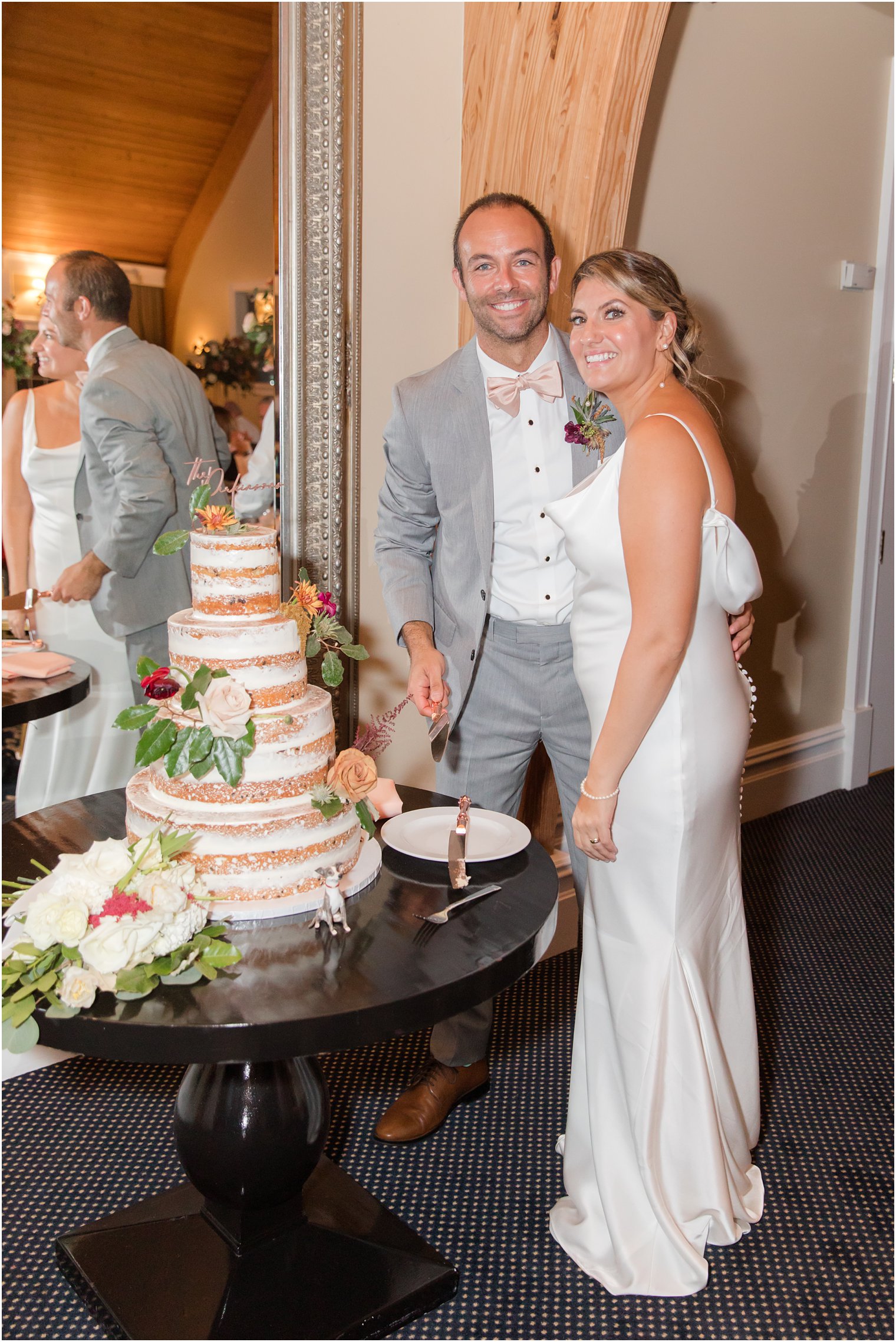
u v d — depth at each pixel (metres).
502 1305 2.09
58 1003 1.44
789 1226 2.34
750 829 4.81
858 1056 3.05
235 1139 1.95
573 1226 2.25
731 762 2.10
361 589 3.15
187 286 2.63
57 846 1.95
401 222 3.03
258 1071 1.97
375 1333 1.99
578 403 2.46
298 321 2.80
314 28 2.69
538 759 3.38
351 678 3.10
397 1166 2.51
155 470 2.66
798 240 4.38
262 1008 1.45
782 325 4.41
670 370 2.09
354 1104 2.76
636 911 2.10
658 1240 2.13
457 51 3.06
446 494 2.57
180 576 2.78
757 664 4.73
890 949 3.70
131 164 2.49
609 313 2.02
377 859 1.94
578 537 2.06
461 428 2.53
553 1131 2.67
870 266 4.80
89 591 2.62
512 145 2.99
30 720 2.51
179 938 1.52
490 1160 2.54
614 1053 2.18
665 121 3.66
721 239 4.03
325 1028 1.43
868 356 4.94
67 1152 2.53
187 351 2.66
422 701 2.37
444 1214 2.35
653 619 1.90
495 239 2.35
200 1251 2.08
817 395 4.69
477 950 1.63
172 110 2.52
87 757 2.69
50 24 2.31
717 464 1.98
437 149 3.08
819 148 4.37
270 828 1.71
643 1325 2.04
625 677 1.93
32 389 2.44
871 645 5.35
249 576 1.76
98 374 2.53
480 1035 2.64
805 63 4.18
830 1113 2.78
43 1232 2.25
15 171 2.33
